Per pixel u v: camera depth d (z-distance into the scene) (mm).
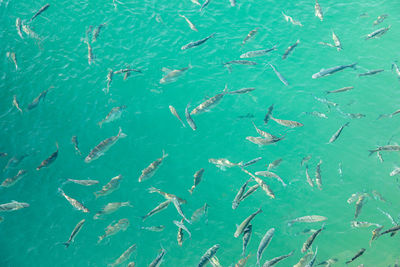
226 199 20656
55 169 21531
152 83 25438
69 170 21547
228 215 20094
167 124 23656
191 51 27156
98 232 19406
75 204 19562
